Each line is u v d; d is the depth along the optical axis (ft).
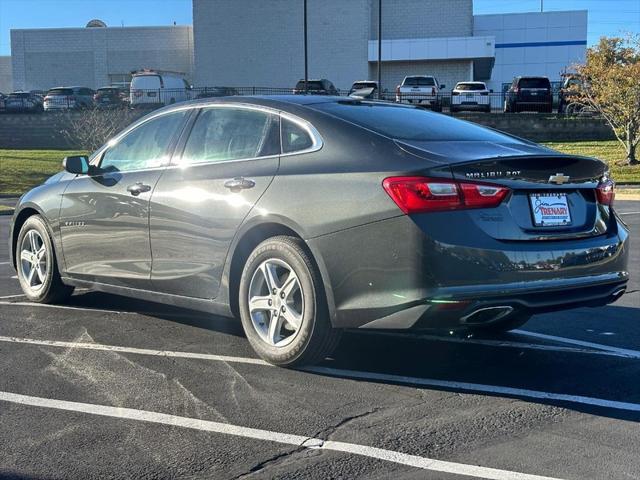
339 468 11.27
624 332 19.45
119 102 131.23
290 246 15.19
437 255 13.46
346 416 13.34
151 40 186.70
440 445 12.09
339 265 14.42
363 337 18.90
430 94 116.26
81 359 16.79
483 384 15.17
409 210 13.60
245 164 16.58
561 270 14.52
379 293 13.98
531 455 11.71
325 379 15.40
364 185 14.25
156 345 17.93
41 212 21.56
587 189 15.52
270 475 11.05
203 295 17.13
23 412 13.56
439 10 161.68
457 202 13.67
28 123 124.77
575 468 11.23
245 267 16.10
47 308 21.95
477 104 117.80
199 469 11.25
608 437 12.44
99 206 19.48
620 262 15.85
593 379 15.55
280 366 15.94
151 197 18.02
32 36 188.96
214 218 16.56
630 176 75.61
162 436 12.47
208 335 18.85
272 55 163.32
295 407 13.78
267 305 15.81
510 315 15.06
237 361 16.58
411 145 14.69
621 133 84.79
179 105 18.98
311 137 15.80
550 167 14.69
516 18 182.19
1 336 18.76
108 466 11.36
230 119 17.56
